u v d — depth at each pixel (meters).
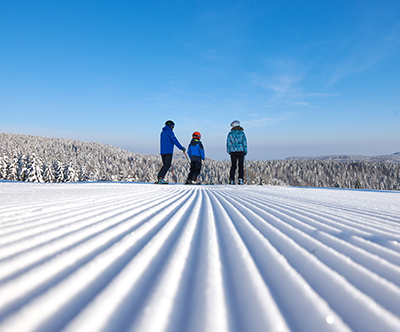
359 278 0.57
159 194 3.04
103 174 91.62
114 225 1.10
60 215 1.29
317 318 0.41
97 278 0.53
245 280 0.57
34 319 0.36
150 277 0.56
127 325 0.36
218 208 1.86
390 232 1.06
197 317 0.41
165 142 6.80
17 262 0.59
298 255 0.74
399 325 0.39
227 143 8.07
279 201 2.42
